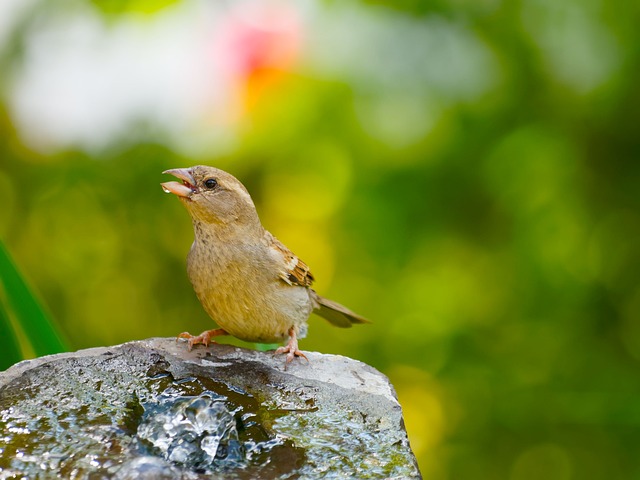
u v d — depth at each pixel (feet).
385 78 34.09
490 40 33.88
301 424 22.27
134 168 37.17
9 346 27.17
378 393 24.09
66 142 37.29
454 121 34.19
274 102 34.68
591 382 35.29
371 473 19.94
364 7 34.22
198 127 36.32
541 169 34.91
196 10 34.96
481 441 36.73
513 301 36.42
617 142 34.94
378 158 35.17
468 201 35.47
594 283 35.81
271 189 37.58
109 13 34.88
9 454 19.85
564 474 35.86
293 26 34.37
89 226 39.27
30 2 35.24
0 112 36.76
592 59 33.78
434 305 37.40
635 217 35.32
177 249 40.60
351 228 36.40
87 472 19.16
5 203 38.47
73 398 22.79
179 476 19.12
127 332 40.81
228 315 28.35
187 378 24.52
